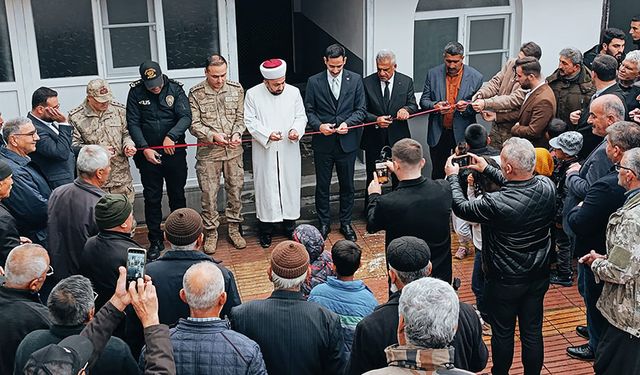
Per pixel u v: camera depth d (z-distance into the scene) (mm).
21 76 7254
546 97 6555
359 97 7176
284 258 3641
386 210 4777
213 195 7141
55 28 7223
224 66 6773
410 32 7930
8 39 7137
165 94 6738
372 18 7793
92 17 7270
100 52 7375
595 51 8000
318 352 3637
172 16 7453
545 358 5469
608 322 4352
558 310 6086
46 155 5957
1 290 3674
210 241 7254
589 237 4836
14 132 5371
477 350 3602
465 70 7379
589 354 5418
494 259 4645
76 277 3389
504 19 8234
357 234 7559
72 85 7391
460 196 4645
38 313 3662
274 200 7168
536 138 6672
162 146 6699
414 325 2738
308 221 7766
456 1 8062
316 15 9898
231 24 7617
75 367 2613
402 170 4766
